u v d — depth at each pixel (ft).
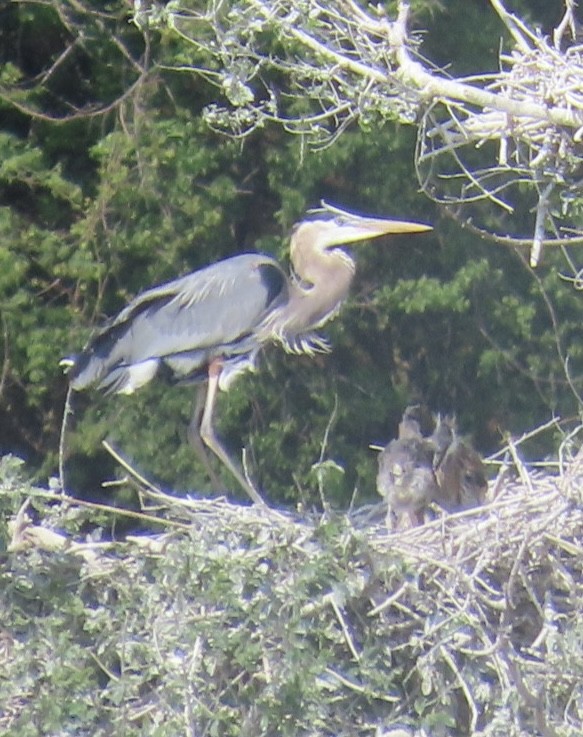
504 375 70.69
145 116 69.05
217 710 33.35
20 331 67.67
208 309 46.21
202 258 69.82
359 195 70.18
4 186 70.59
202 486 67.36
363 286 70.28
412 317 70.69
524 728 32.76
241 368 46.78
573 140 35.04
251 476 66.74
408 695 33.71
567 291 70.03
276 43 50.93
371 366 70.79
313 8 39.24
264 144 70.28
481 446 70.64
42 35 72.64
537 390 70.49
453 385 70.90
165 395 68.08
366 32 41.50
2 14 72.13
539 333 70.69
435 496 42.19
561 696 33.01
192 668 32.96
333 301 47.19
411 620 33.83
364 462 69.36
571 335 70.79
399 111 38.58
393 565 33.22
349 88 38.88
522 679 32.32
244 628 33.12
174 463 67.72
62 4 69.87
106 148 68.44
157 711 33.83
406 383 70.90
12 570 34.68
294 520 36.17
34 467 69.31
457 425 66.85
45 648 34.22
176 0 43.21
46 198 70.23
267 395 69.21
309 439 69.72
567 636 32.65
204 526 34.17
